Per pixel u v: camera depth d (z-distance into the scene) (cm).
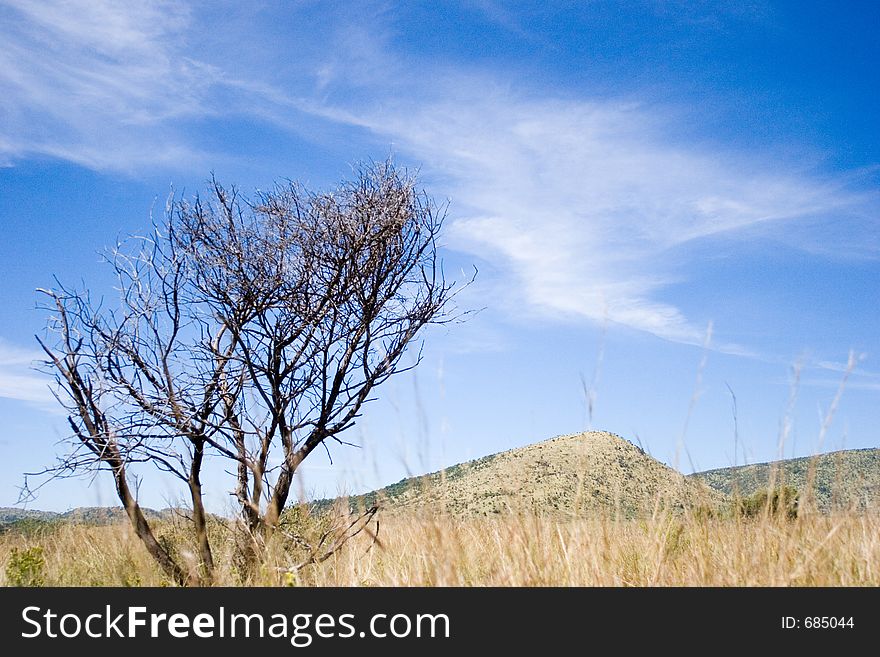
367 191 811
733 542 482
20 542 966
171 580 700
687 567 475
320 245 795
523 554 473
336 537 682
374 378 798
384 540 611
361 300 796
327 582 581
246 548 710
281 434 773
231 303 771
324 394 782
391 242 808
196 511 733
